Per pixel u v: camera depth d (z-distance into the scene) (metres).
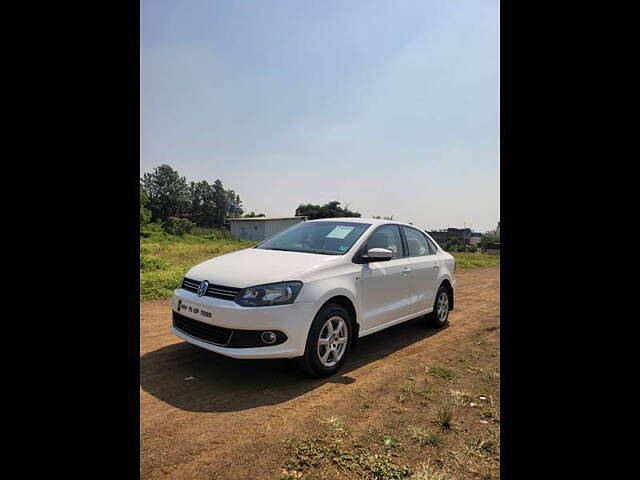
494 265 19.58
